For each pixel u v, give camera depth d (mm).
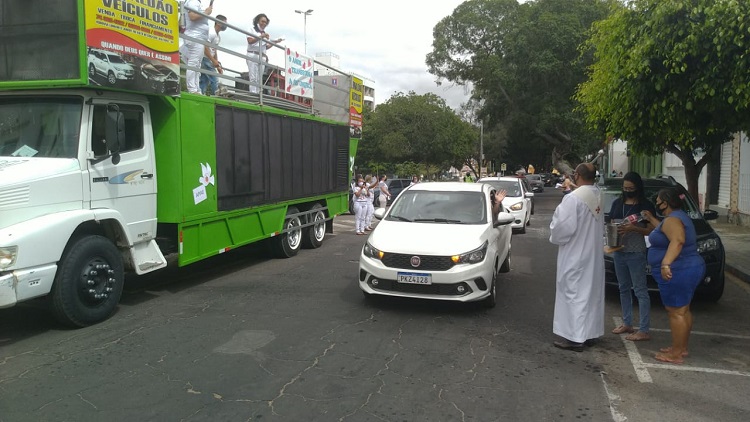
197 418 3973
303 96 11383
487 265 6742
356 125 14266
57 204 5875
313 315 6676
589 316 5547
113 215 6445
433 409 4184
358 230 15180
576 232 5504
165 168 7406
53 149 6141
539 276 9383
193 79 9016
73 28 5770
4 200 5379
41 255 5508
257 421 3943
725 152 17938
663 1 6973
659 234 5414
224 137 8461
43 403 4195
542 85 28984
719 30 6395
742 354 5582
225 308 6977
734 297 8102
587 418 4098
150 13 6711
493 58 31641
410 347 5578
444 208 7926
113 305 6473
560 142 31859
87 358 5160
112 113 6492
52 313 5887
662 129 8078
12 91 6273
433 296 6559
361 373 4867
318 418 4004
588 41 11102
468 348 5586
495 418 4062
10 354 5266
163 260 7367
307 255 11336
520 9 33375
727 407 4324
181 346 5512
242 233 9141
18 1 5875
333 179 12906
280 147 10289
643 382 4809
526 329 6277
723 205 18141
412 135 44094
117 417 3977
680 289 5246
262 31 10805
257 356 5250
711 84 6754
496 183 16375
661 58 7148
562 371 5027
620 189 9445
